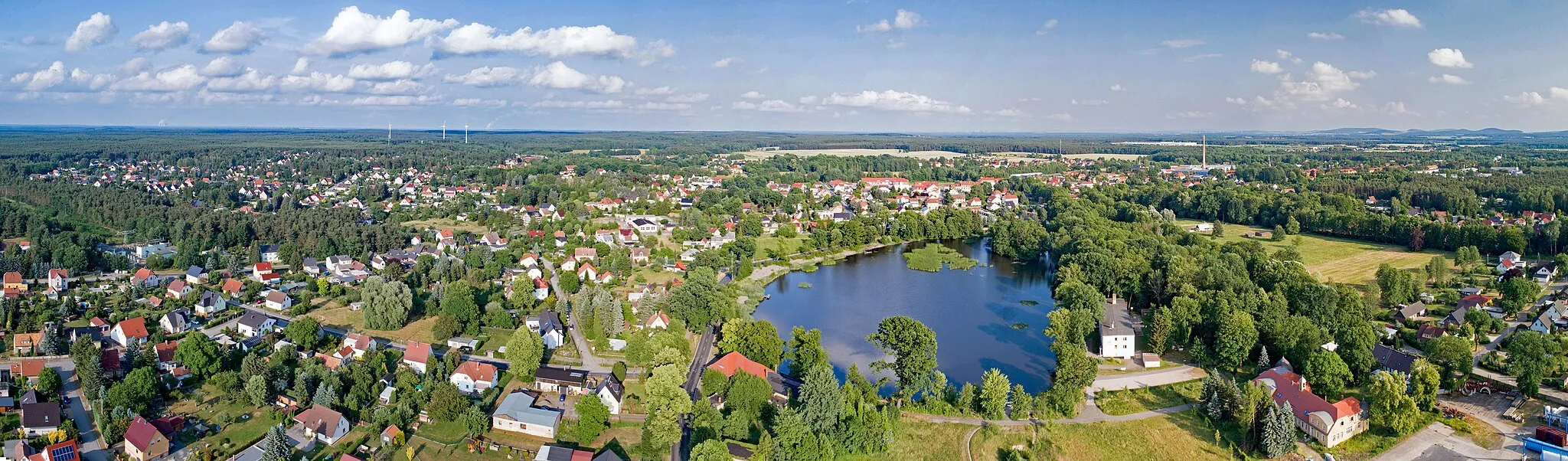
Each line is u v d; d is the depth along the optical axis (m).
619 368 177.50
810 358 182.25
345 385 166.75
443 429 153.88
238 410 159.50
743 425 150.25
